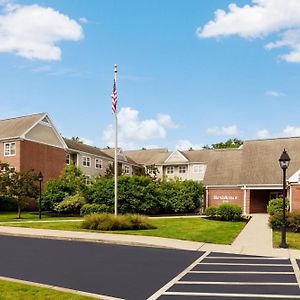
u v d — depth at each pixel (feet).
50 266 41.57
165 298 29.40
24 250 52.34
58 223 86.84
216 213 103.09
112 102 92.99
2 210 133.39
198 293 30.78
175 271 39.22
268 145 153.58
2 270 39.47
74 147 174.81
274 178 140.05
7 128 154.71
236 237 65.10
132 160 229.45
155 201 126.21
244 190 142.72
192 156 213.25
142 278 36.09
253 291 31.35
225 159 156.15
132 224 74.79
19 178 108.88
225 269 40.24
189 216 117.70
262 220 101.81
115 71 93.35
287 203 118.21
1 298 27.43
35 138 151.33
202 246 55.47
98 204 117.19
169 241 59.00
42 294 28.91
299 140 151.23
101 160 191.83
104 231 71.41
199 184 143.33
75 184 127.44
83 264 42.73
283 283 34.09
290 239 62.64
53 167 159.02
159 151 240.53
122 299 29.09
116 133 91.35
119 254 49.42
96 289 32.12
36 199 125.90
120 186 119.65
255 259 46.14
